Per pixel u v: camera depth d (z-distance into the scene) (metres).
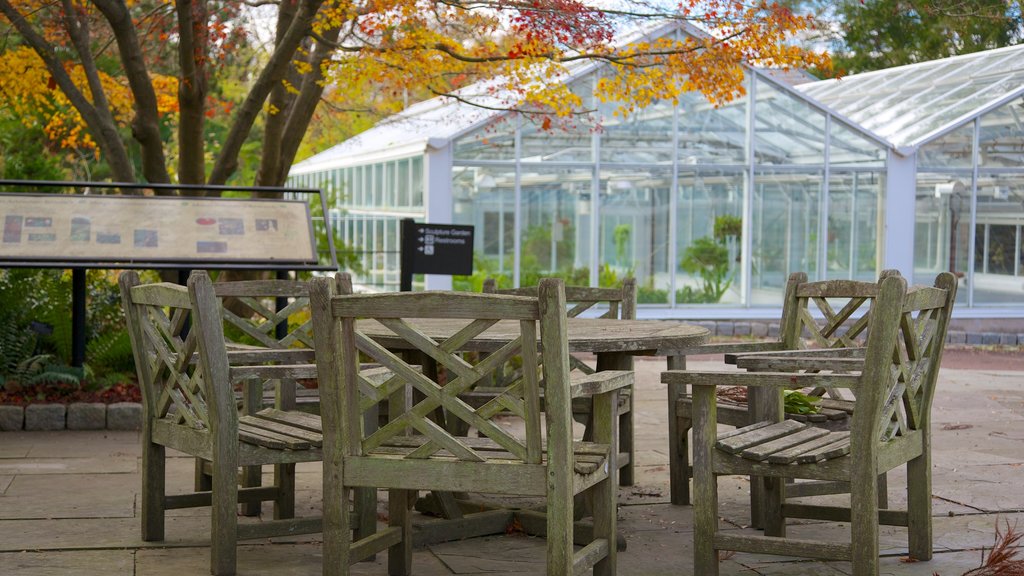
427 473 3.27
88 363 7.85
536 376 3.15
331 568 3.35
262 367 3.87
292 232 7.84
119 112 11.52
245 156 17.55
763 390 4.15
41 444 6.50
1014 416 8.09
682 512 5.02
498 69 9.12
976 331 15.62
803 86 20.80
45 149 14.42
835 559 3.54
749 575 4.02
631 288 5.68
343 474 3.33
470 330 3.20
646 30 11.84
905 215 15.92
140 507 4.93
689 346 4.30
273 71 8.67
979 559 4.20
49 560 4.06
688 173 15.45
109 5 8.33
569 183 15.11
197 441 4.00
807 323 4.91
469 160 14.74
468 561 4.14
